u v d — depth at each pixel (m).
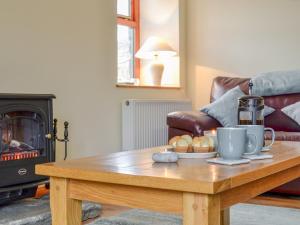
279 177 1.74
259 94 4.14
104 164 1.62
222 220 2.23
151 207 1.40
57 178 1.59
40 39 3.61
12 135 2.86
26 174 2.88
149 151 2.04
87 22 4.07
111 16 4.36
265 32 4.92
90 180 1.49
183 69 5.30
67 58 3.86
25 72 3.49
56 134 3.47
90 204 2.85
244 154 1.78
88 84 4.08
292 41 4.78
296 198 3.32
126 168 1.52
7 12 3.35
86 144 4.06
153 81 5.02
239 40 5.07
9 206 2.80
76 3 3.95
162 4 5.25
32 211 2.68
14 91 3.40
